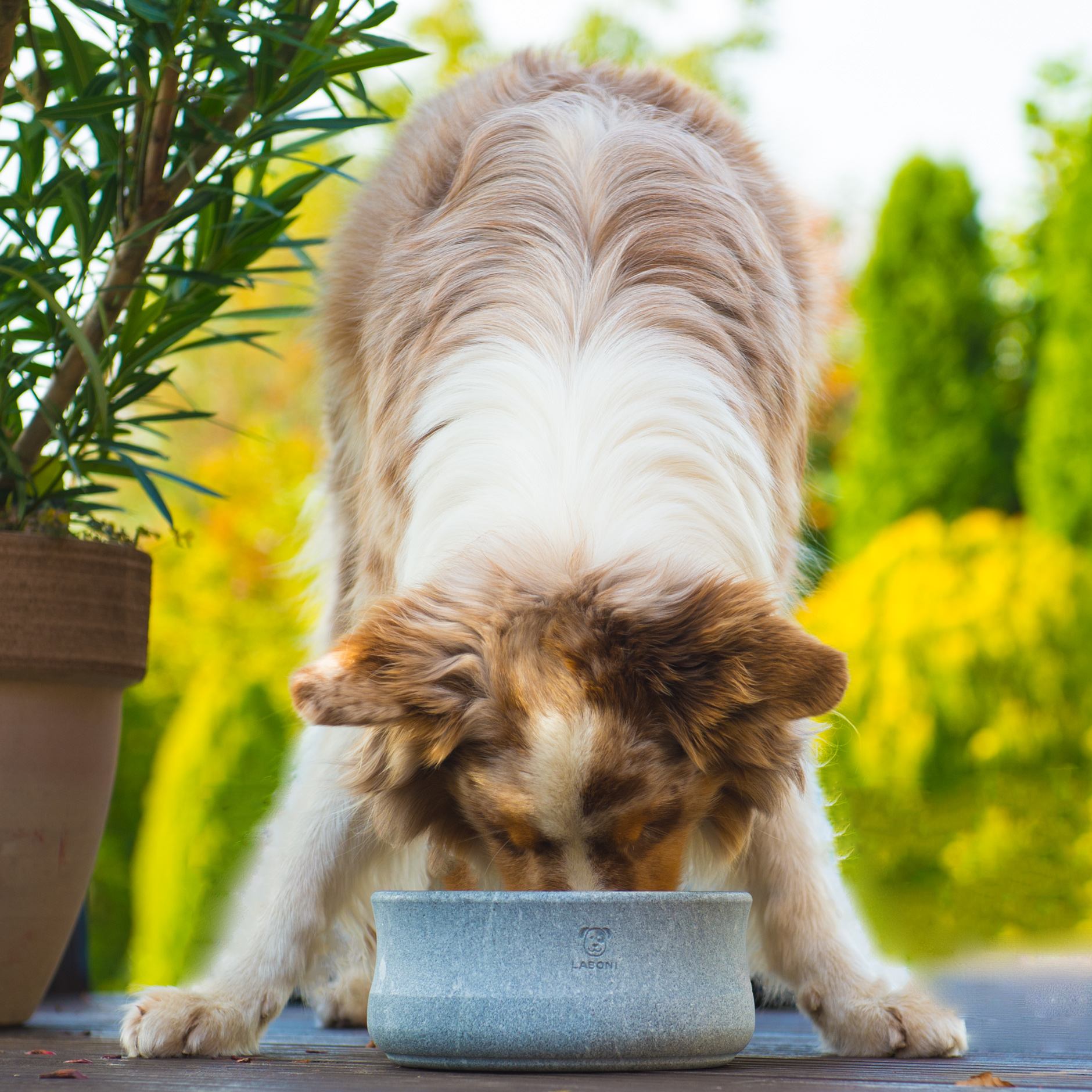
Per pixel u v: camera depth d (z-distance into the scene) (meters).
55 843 1.67
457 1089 1.23
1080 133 6.05
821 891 1.57
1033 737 3.70
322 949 1.58
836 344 2.00
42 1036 1.64
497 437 1.54
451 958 1.32
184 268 1.82
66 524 1.73
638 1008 1.30
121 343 1.79
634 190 1.71
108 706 1.73
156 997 1.51
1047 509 5.07
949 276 5.84
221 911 1.68
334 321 1.84
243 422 6.45
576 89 1.86
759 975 1.61
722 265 1.69
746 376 1.66
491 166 1.75
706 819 1.49
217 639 4.55
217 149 1.78
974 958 2.94
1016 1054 1.51
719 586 1.42
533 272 1.66
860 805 3.55
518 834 1.38
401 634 1.40
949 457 5.71
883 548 4.02
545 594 1.41
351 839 1.59
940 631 3.76
